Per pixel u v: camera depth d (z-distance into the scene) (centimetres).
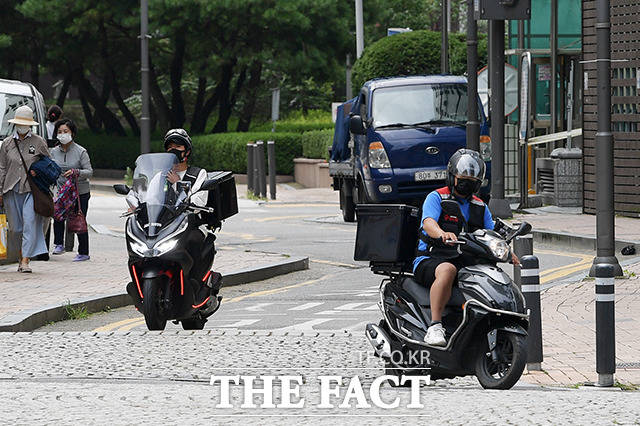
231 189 2694
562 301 3106
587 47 5756
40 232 3775
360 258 2064
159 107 12469
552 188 6353
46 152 3753
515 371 1855
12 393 1852
